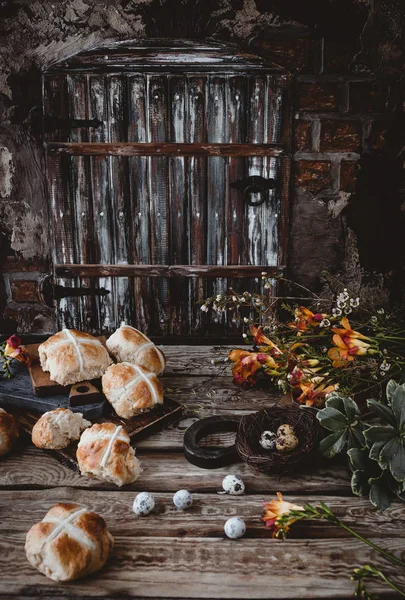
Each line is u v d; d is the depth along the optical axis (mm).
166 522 1249
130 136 2596
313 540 1200
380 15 2484
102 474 1349
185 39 2500
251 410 1666
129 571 1127
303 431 1417
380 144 2645
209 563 1141
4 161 2676
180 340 2898
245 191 2637
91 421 1575
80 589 1089
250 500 1318
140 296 2830
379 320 1661
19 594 1081
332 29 2498
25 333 2941
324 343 1673
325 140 2633
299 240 2781
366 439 1232
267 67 2512
